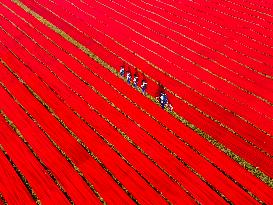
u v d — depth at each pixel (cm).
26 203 1302
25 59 2062
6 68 2002
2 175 1412
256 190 1290
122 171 1392
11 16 2539
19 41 2238
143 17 2425
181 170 1377
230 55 2002
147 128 1567
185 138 1505
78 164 1430
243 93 1730
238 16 2358
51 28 2348
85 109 1686
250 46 2067
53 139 1546
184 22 2339
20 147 1523
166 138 1512
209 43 2116
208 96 1720
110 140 1520
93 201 1294
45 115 1672
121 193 1315
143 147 1480
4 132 1599
